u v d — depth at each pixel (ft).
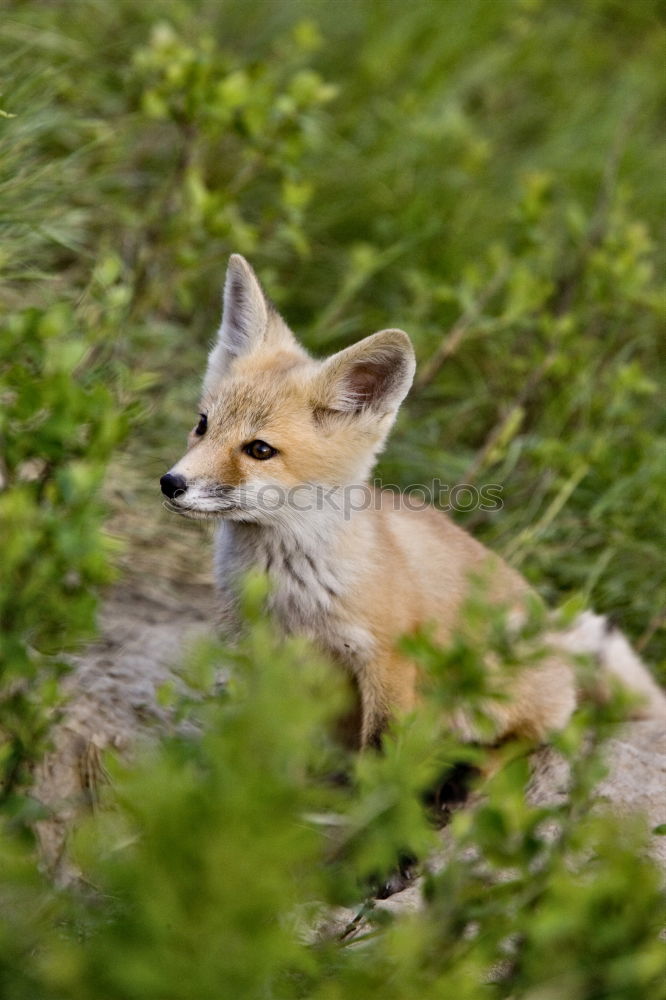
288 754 16.17
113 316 30.40
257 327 32.30
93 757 28.40
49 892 18.30
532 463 41.70
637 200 56.03
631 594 39.37
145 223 43.34
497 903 17.80
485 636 24.36
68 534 20.77
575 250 49.14
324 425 29.68
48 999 16.80
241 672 18.90
